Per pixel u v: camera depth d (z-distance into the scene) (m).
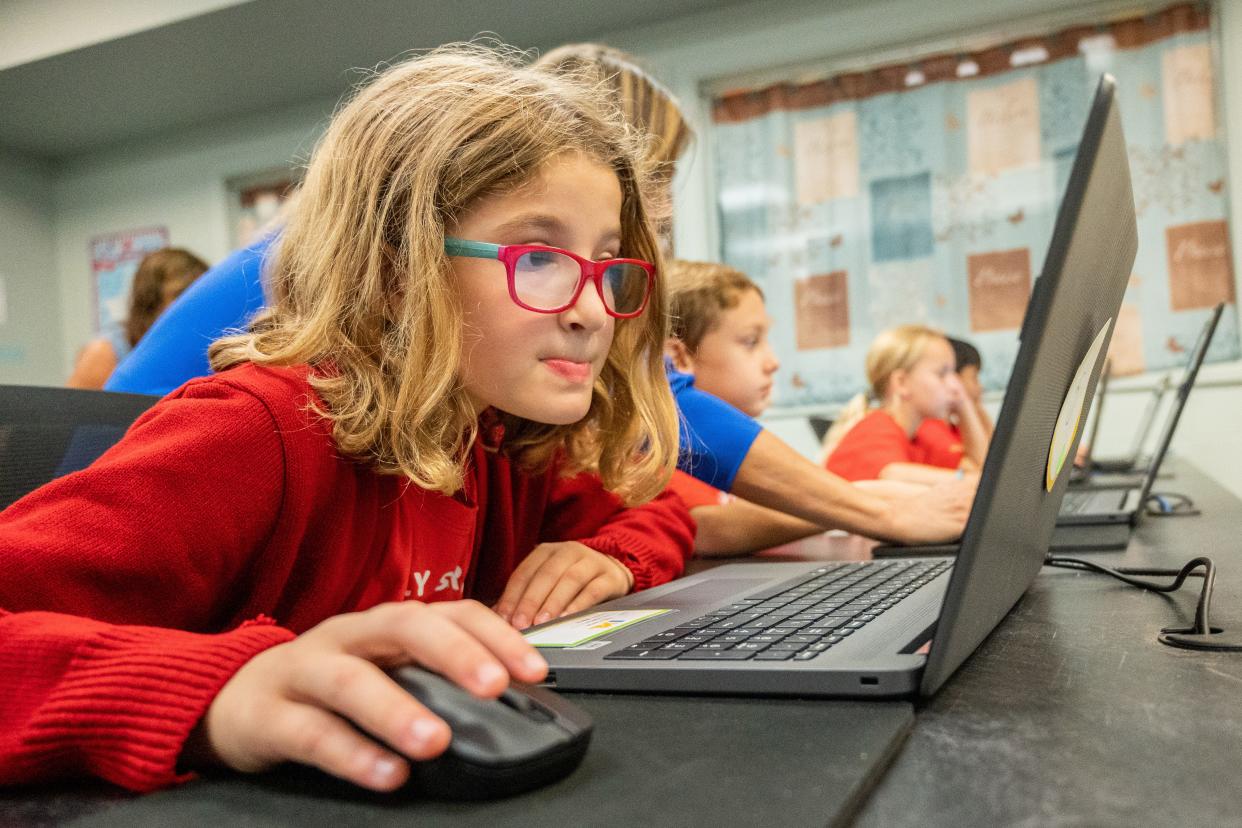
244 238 4.52
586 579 0.79
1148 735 0.36
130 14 3.51
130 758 0.36
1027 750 0.35
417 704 0.33
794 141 3.52
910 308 3.37
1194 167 3.03
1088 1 3.15
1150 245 3.07
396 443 0.68
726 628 0.55
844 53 3.44
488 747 0.32
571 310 0.67
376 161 0.71
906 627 0.52
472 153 0.67
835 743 0.36
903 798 0.31
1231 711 0.39
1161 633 0.53
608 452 0.90
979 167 3.29
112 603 0.52
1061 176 3.20
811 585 0.71
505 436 0.90
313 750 0.33
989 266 3.29
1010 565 0.51
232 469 0.59
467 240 0.67
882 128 3.41
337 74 3.95
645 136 0.93
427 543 0.80
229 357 0.71
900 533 1.09
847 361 3.44
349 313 0.70
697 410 1.12
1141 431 2.94
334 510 0.68
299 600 0.68
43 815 0.35
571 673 0.48
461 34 3.66
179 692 0.37
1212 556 0.87
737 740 0.37
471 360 0.69
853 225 3.44
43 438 0.80
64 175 4.82
